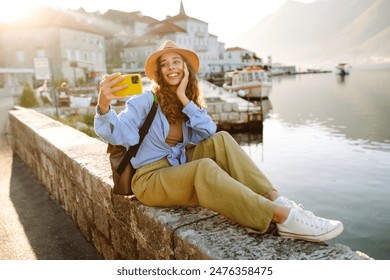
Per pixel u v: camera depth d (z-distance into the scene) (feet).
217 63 369.09
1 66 184.55
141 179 8.16
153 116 8.11
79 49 195.21
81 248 12.05
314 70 584.81
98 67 218.38
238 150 7.88
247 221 6.73
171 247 7.24
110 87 7.27
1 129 39.01
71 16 208.85
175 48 8.20
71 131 19.08
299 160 56.54
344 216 32.01
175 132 8.43
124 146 8.32
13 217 14.85
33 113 29.27
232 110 86.12
